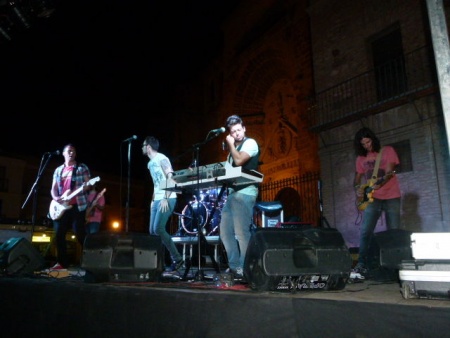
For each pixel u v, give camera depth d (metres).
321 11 11.77
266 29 17.19
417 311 1.89
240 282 3.27
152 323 2.66
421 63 8.91
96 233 3.33
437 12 3.03
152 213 4.95
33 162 24.84
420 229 8.43
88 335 2.95
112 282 3.18
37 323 3.28
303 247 2.79
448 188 8.05
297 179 12.76
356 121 10.07
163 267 3.46
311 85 13.77
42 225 11.09
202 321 2.46
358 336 2.02
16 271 4.41
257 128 17.97
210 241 5.73
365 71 10.26
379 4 10.13
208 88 21.64
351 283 3.52
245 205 3.66
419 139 8.66
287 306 2.25
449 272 2.20
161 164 4.74
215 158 19.66
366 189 4.75
